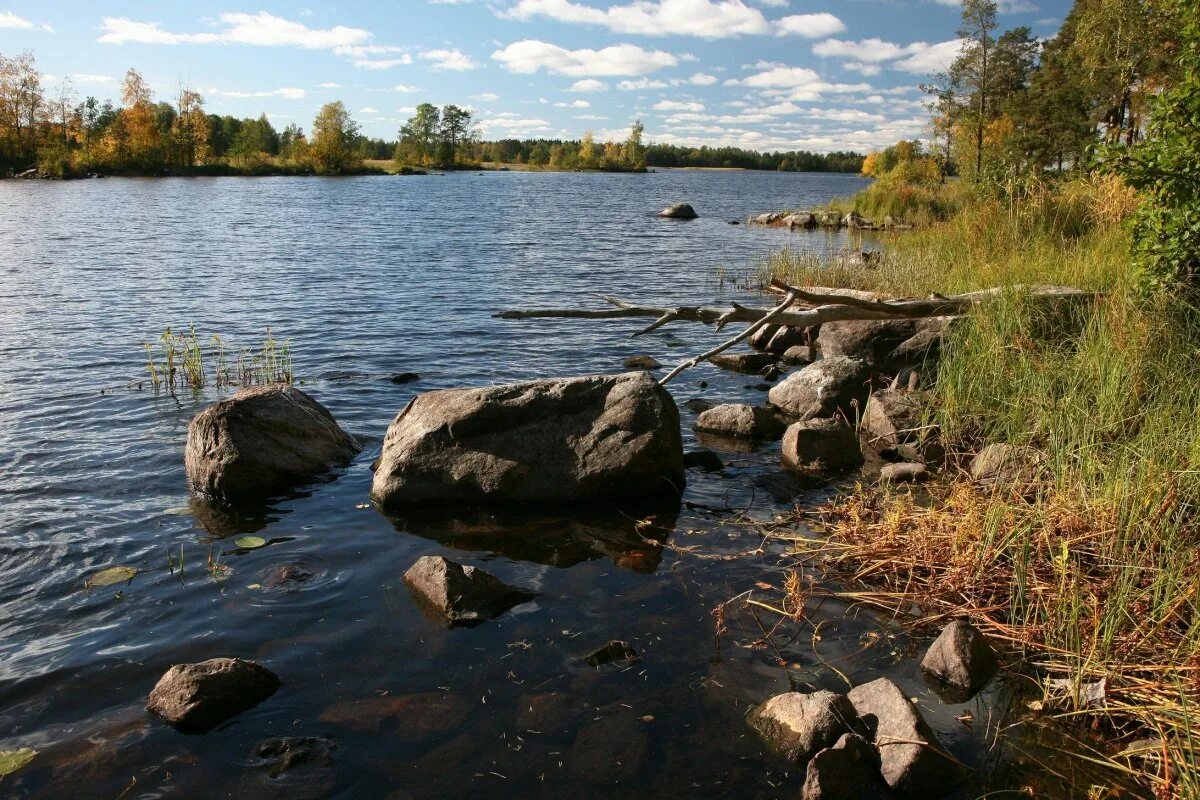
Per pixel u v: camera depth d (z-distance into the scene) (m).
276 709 4.07
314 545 5.99
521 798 3.49
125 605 5.08
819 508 6.63
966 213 19.94
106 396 9.85
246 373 11.07
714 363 12.34
